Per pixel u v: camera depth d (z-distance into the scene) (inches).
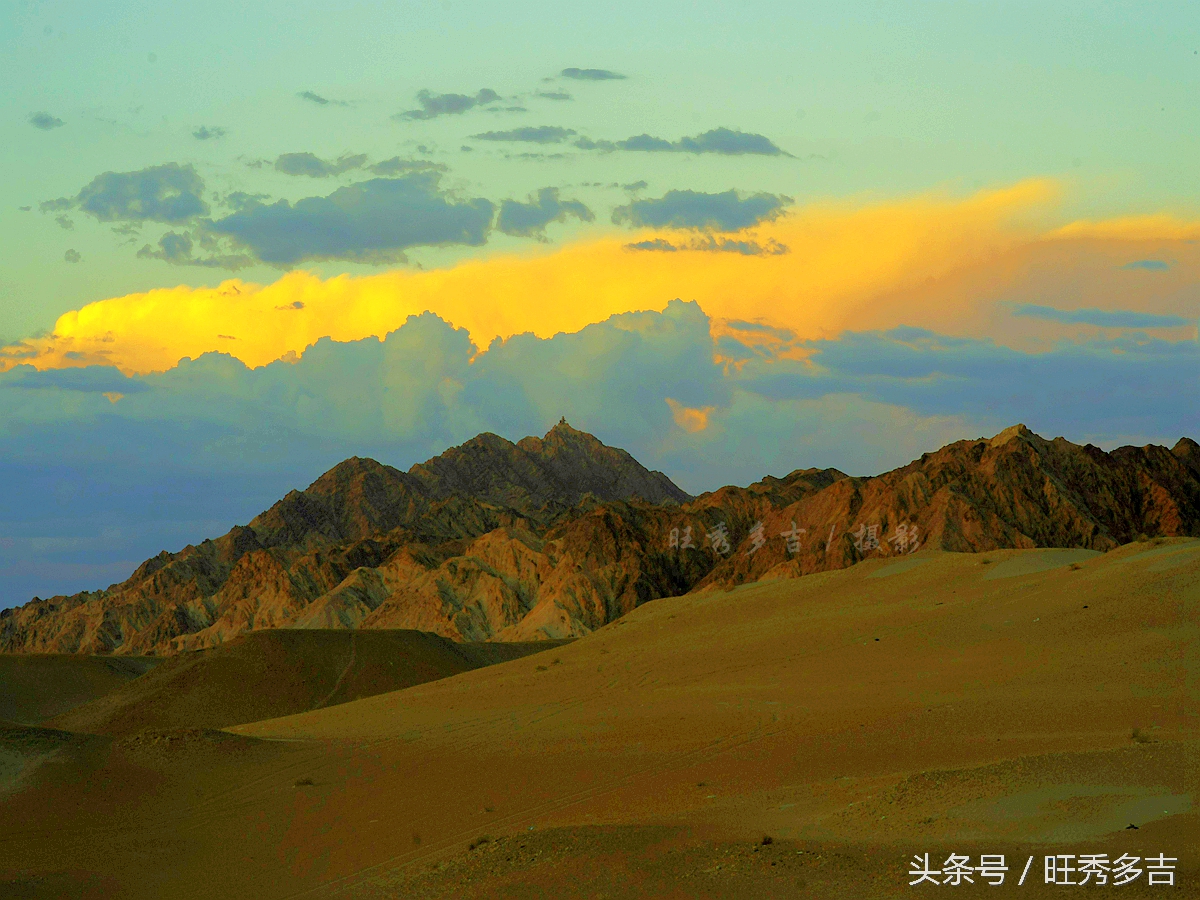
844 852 1256.8
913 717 2175.2
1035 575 3528.5
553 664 3710.6
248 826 1883.6
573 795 1872.5
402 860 1587.1
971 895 1086.4
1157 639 2603.3
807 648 3179.1
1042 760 1520.7
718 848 1318.9
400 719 3021.7
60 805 1989.4
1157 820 1255.5
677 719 2468.0
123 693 5876.0
